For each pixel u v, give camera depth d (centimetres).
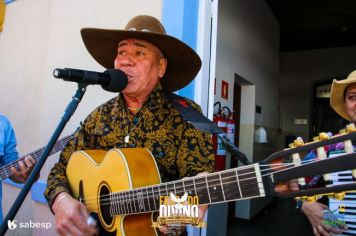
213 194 97
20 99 319
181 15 193
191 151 123
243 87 506
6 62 346
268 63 589
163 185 109
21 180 191
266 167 85
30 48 317
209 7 211
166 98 133
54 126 268
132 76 126
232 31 412
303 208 134
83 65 251
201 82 204
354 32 657
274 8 594
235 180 91
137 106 134
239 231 423
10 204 318
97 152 143
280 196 83
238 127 499
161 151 126
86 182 138
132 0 224
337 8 543
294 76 793
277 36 652
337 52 751
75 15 263
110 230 124
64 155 158
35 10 318
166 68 148
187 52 133
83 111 241
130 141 131
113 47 150
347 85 152
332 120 749
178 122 127
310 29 668
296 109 784
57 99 269
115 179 123
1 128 188
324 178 77
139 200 114
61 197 132
